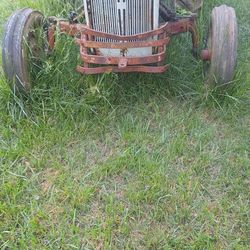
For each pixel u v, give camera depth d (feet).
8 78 6.42
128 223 5.06
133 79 6.95
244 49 7.80
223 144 6.11
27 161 5.86
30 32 6.62
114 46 6.06
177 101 6.82
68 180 5.57
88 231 4.96
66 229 4.99
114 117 6.48
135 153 5.92
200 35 7.54
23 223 5.04
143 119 6.52
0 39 7.93
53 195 5.36
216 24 6.32
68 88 6.79
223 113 6.54
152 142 6.14
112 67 6.28
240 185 5.50
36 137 6.14
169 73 7.04
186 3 7.68
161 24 6.37
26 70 6.44
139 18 6.05
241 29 8.42
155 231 4.98
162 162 5.77
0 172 5.67
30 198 5.34
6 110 6.50
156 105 6.67
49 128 6.28
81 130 6.27
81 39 6.23
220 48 6.26
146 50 6.21
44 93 6.70
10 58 6.27
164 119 6.50
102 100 6.65
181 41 7.76
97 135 6.26
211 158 5.84
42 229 4.96
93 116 6.52
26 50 6.42
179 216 5.11
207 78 6.70
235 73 6.78
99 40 6.30
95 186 5.48
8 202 5.23
